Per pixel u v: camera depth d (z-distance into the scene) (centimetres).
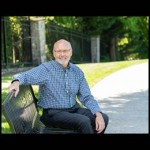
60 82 545
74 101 561
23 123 485
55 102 545
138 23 4012
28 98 545
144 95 1226
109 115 937
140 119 891
